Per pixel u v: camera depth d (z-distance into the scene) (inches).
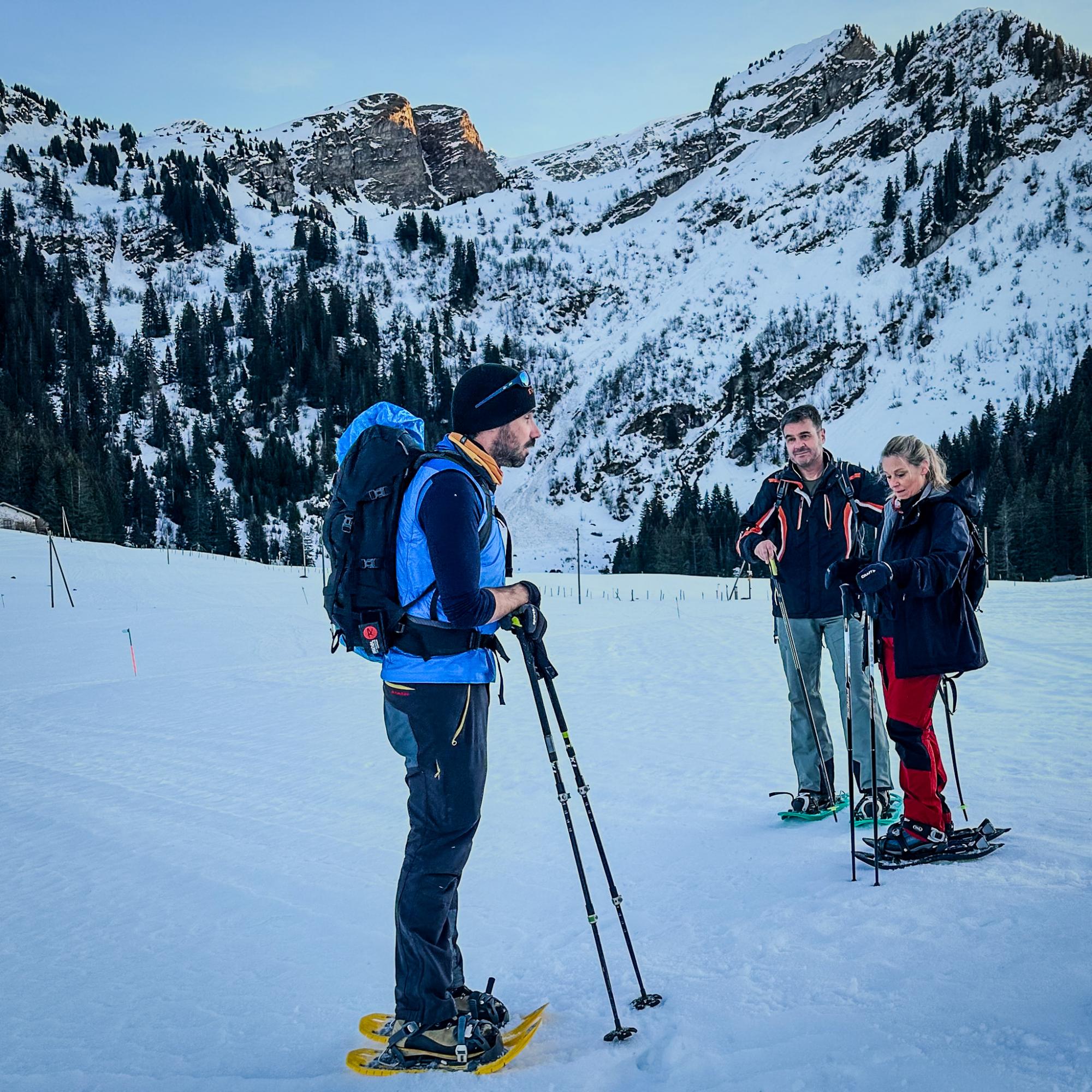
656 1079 89.5
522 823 211.0
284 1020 119.2
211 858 202.2
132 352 6609.3
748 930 125.0
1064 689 346.0
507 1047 100.7
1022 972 98.3
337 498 105.2
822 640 191.6
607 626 890.7
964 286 7450.8
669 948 125.3
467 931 146.5
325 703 466.9
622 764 266.4
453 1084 93.4
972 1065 81.2
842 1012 96.3
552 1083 91.4
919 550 146.3
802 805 191.0
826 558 186.5
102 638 1044.5
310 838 215.0
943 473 148.3
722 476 6461.6
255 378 6702.8
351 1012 120.2
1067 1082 75.9
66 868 201.6
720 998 105.8
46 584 1774.1
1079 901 116.8
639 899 150.3
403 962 102.0
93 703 521.7
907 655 144.5
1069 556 3257.9
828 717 280.1
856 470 187.8
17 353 6166.3
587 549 5826.8
